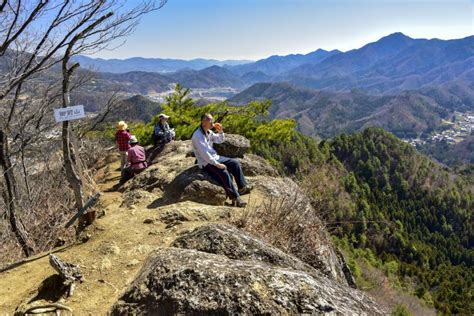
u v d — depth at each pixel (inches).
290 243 202.7
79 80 360.2
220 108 621.0
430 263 2346.2
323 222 264.1
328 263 214.5
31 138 317.4
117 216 221.6
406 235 2388.0
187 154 370.3
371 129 3617.1
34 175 371.2
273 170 333.4
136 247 175.8
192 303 97.3
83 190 226.5
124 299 110.7
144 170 357.7
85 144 546.0
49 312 128.6
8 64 251.0
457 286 1994.3
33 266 169.2
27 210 296.2
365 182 3014.3
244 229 196.7
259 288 98.8
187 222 207.0
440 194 3088.1
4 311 135.4
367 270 1152.2
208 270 106.4
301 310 94.4
